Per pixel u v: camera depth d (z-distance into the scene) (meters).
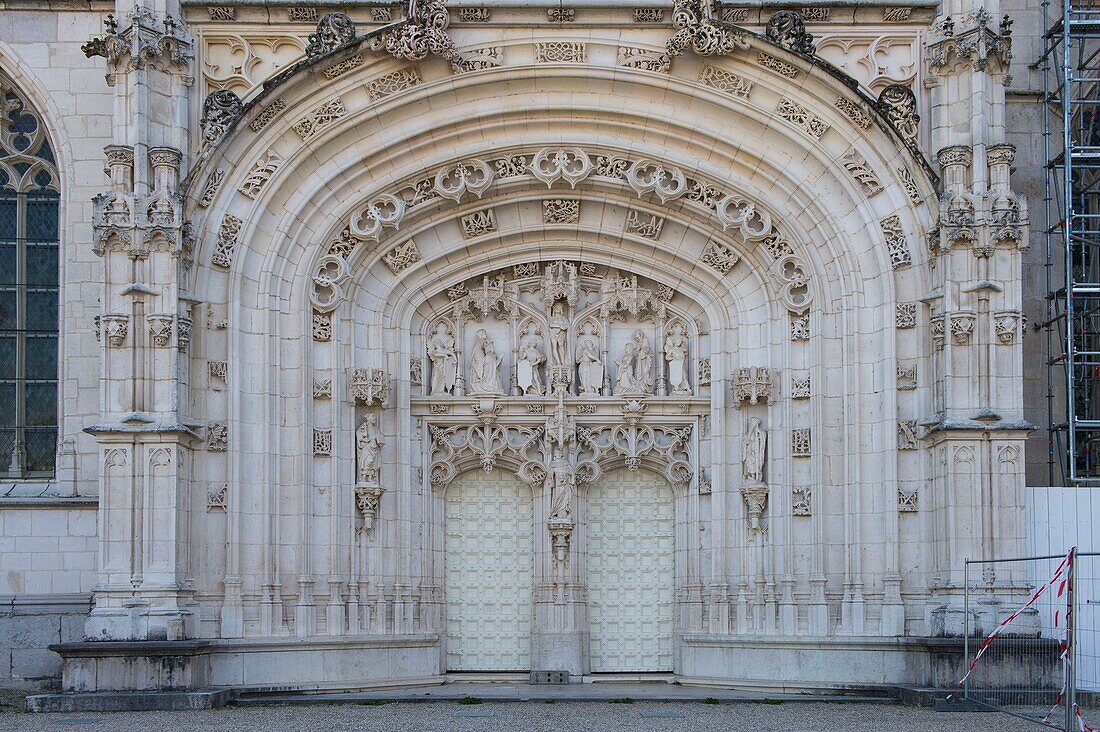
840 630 29.91
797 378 31.05
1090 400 33.41
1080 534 29.03
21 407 32.50
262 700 27.56
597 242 32.34
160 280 28.88
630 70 30.72
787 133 30.78
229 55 30.62
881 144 30.47
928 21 30.69
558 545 31.48
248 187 30.23
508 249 32.31
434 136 31.05
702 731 23.02
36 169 32.94
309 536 30.14
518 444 32.12
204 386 29.66
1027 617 28.19
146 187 29.08
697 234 31.98
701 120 31.09
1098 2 33.34
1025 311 32.88
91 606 30.25
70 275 31.80
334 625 29.94
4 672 30.33
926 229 30.05
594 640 32.06
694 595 31.72
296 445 30.20
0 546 31.02
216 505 29.50
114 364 28.70
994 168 29.45
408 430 31.58
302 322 30.48
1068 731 21.84
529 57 30.86
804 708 26.77
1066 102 31.47
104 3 32.41
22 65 32.28
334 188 30.89
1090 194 34.12
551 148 31.41
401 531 31.25
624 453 32.16
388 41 30.02
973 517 28.62
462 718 24.72
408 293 32.00
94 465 31.34
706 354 32.38
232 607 29.17
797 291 31.33
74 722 24.48
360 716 25.09
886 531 29.73
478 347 32.31
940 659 27.80
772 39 30.23
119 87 29.28
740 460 31.58
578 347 32.53
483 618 32.12
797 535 30.66
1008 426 28.69
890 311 30.08
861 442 30.25
